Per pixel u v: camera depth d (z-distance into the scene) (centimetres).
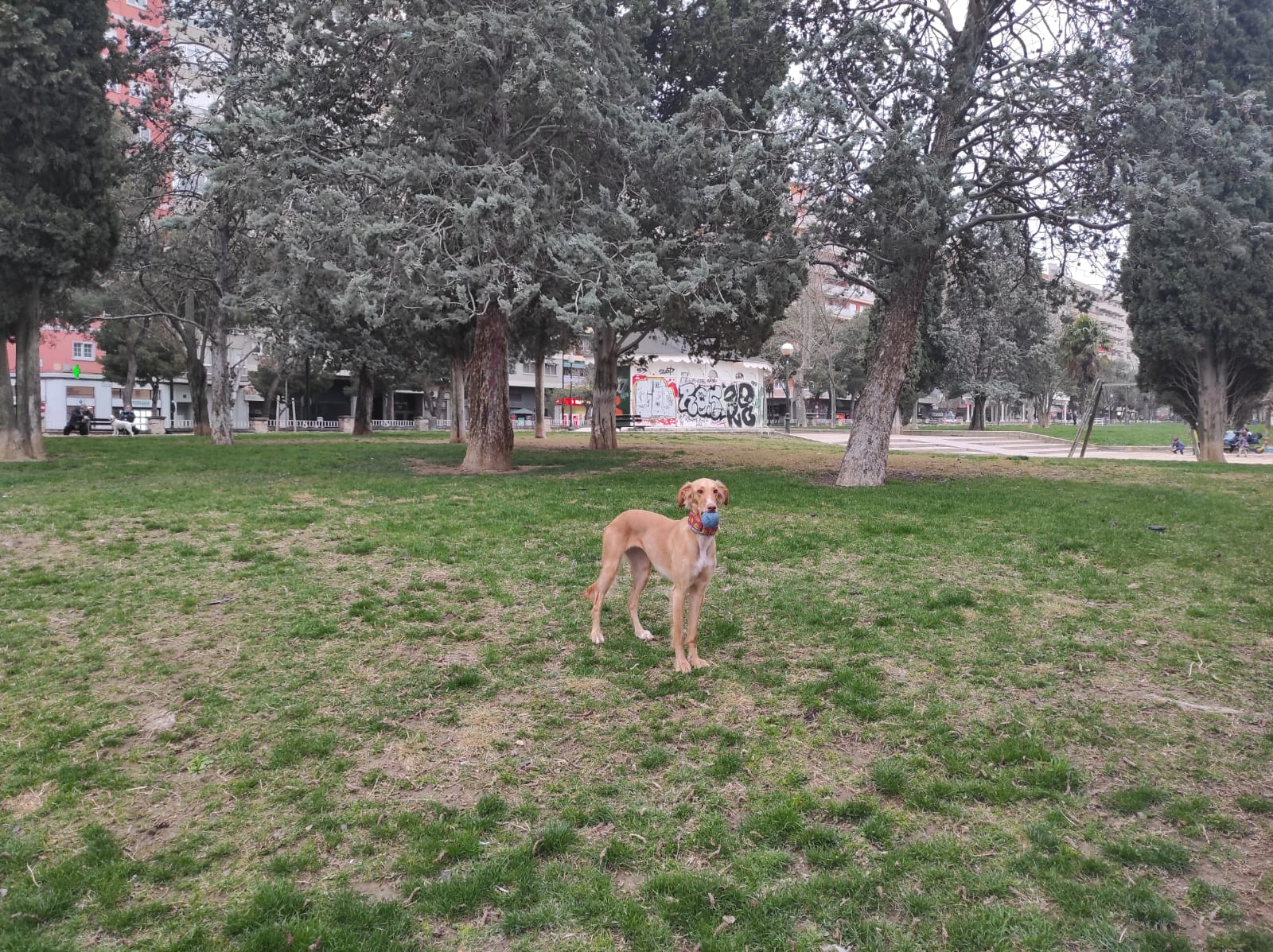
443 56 1309
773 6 1505
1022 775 390
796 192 1277
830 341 5197
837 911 288
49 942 271
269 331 3256
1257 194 1513
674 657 543
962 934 276
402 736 434
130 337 4156
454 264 1260
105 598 665
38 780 386
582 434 4056
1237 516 1068
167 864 320
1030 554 842
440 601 671
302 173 1369
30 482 1369
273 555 816
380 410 7412
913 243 1234
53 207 1617
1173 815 354
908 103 1323
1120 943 271
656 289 1272
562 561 807
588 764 404
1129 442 3819
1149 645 572
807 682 506
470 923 283
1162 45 1230
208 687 495
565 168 1409
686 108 1825
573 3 1332
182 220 1408
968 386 4781
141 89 2158
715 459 2055
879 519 1032
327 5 1326
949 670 524
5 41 1435
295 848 332
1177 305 1914
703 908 290
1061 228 1362
